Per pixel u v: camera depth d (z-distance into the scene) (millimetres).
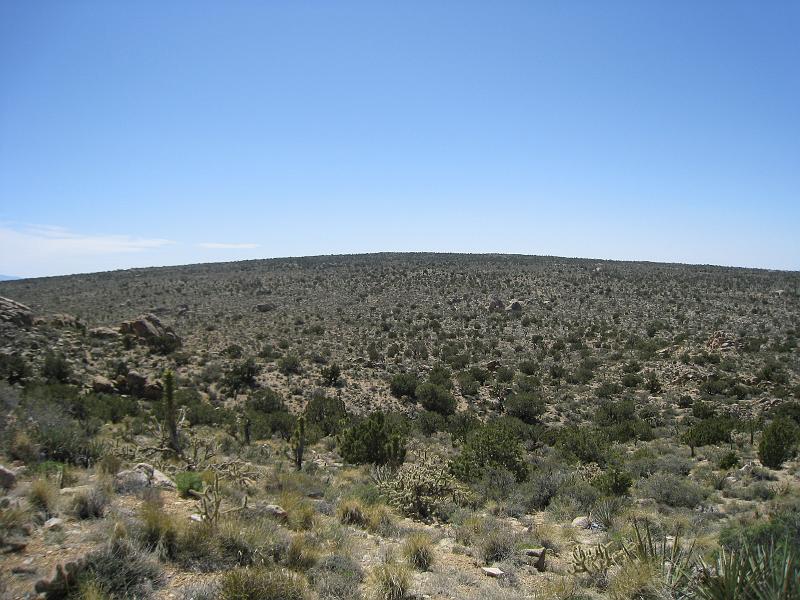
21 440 11656
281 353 52156
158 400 35688
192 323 61344
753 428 29609
